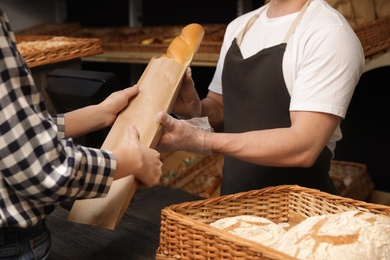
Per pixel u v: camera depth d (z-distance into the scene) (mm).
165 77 1206
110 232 1298
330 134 1308
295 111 1307
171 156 2980
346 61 1281
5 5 3848
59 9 4207
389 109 2783
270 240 987
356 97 2869
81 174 829
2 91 762
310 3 1413
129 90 1190
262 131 1296
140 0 3854
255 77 1443
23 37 2678
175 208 1066
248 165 1556
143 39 3252
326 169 1562
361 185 2473
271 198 1173
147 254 1191
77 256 1182
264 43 1485
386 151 2846
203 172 2670
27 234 913
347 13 2174
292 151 1271
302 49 1332
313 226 943
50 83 1521
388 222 957
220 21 3523
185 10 3674
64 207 1419
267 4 1605
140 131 1107
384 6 2229
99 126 1174
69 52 2211
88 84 1430
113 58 3123
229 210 1142
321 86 1273
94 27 3971
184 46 1273
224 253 906
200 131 1231
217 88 1712
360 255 872
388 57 2143
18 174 779
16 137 767
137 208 1449
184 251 966
